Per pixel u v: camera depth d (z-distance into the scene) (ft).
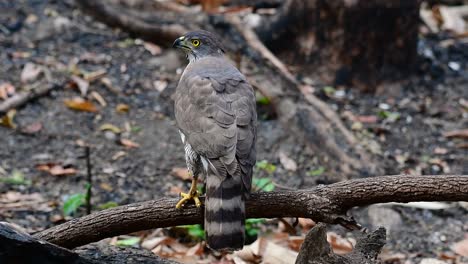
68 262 21.83
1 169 35.91
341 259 21.71
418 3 44.29
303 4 44.34
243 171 21.66
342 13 43.60
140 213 23.03
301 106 39.83
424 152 39.93
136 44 46.06
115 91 42.14
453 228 34.45
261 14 47.73
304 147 38.93
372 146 39.17
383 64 44.42
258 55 41.83
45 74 42.52
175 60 44.62
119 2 46.55
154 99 41.93
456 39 50.78
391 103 43.52
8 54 43.98
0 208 32.99
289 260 29.86
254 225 33.04
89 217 23.12
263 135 39.45
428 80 45.50
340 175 37.32
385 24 43.80
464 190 21.65
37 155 37.11
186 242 31.94
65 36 46.24
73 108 40.47
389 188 22.02
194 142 22.84
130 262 23.25
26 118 39.52
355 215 35.14
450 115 42.98
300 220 33.40
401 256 32.27
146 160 37.52
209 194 21.33
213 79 24.52
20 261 21.21
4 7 48.03
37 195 34.22
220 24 43.55
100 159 37.35
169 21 45.01
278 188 35.47
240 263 29.94
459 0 56.80
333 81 44.47
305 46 44.80
